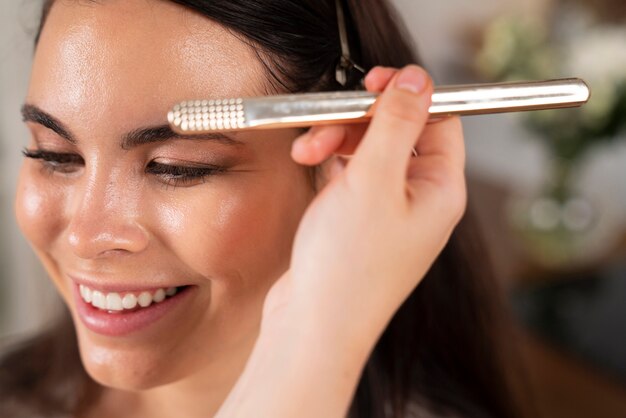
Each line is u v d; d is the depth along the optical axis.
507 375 0.64
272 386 0.36
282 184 0.44
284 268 0.46
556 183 1.20
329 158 0.45
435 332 0.61
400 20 0.57
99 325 0.46
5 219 1.07
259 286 0.46
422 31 1.45
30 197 0.46
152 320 0.46
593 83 1.08
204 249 0.43
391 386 0.58
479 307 0.61
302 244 0.37
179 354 0.47
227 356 0.51
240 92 0.43
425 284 0.58
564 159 1.17
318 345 0.36
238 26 0.43
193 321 0.46
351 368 0.37
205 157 0.42
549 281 1.11
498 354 0.63
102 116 0.41
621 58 1.08
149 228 0.43
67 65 0.42
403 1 1.42
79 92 0.41
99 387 0.61
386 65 0.53
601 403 0.87
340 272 0.36
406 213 0.37
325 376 0.36
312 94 0.36
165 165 0.42
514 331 0.66
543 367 0.94
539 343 0.95
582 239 1.19
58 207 0.45
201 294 0.46
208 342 0.47
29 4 0.61
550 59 1.12
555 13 1.50
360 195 0.36
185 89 0.42
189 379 0.53
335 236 0.36
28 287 1.09
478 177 1.40
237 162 0.43
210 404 0.54
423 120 0.36
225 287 0.45
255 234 0.44
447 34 1.48
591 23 1.45
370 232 0.36
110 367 0.47
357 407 0.59
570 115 1.11
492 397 0.63
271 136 0.43
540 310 1.01
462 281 0.60
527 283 1.12
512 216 1.28
